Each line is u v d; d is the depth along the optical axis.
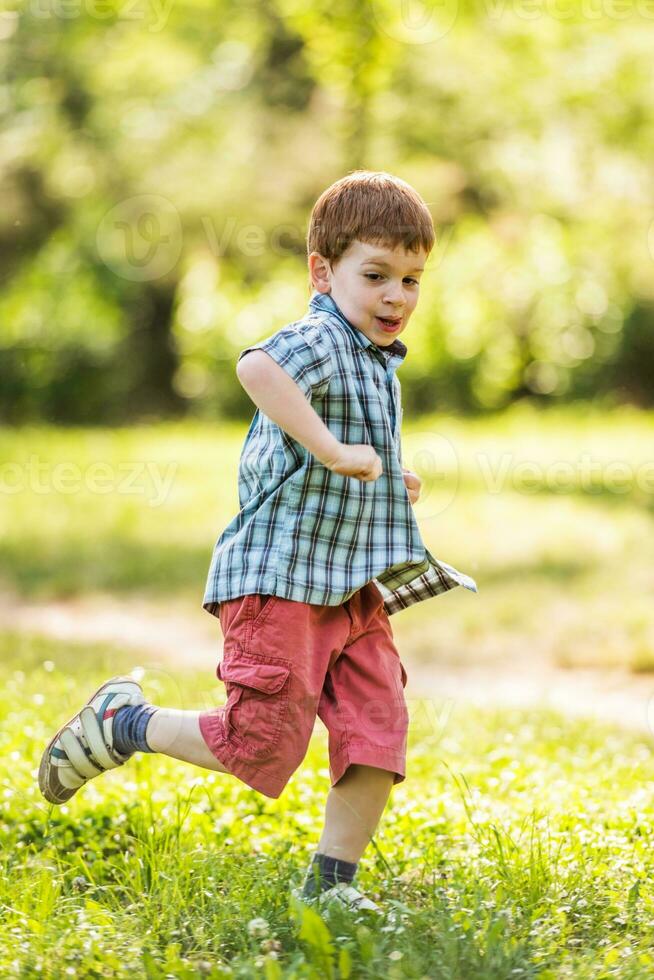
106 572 17.41
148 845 5.93
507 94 23.53
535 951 4.73
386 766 5.31
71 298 33.56
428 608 15.41
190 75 27.41
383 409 5.49
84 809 6.72
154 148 27.23
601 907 5.33
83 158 28.73
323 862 5.33
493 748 9.03
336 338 5.41
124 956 4.71
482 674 12.70
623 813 6.79
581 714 10.79
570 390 33.31
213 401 34.16
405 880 5.75
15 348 34.31
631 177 24.31
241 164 25.23
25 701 9.33
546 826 6.40
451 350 32.81
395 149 24.08
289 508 5.29
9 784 7.11
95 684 10.12
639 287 30.08
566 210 25.64
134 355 35.50
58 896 5.38
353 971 4.43
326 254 5.65
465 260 31.78
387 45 22.58
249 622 5.27
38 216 30.69
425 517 20.52
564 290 31.78
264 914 5.04
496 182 25.36
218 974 4.39
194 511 21.92
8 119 28.94
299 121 25.06
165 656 12.91
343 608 5.45
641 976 4.45
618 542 18.73
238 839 6.33
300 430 5.09
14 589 16.69
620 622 14.30
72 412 35.03
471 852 6.10
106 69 27.83
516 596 15.73
